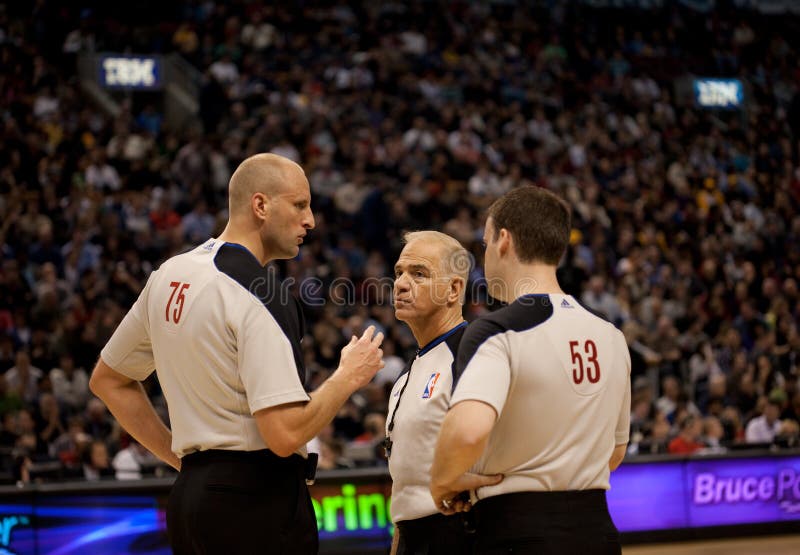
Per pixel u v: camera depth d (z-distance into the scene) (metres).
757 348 44.38
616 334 9.95
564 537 9.09
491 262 10.11
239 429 9.62
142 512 24.38
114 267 41.22
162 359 10.08
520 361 9.23
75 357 36.22
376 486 26.72
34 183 48.56
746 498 30.47
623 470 29.28
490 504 9.32
